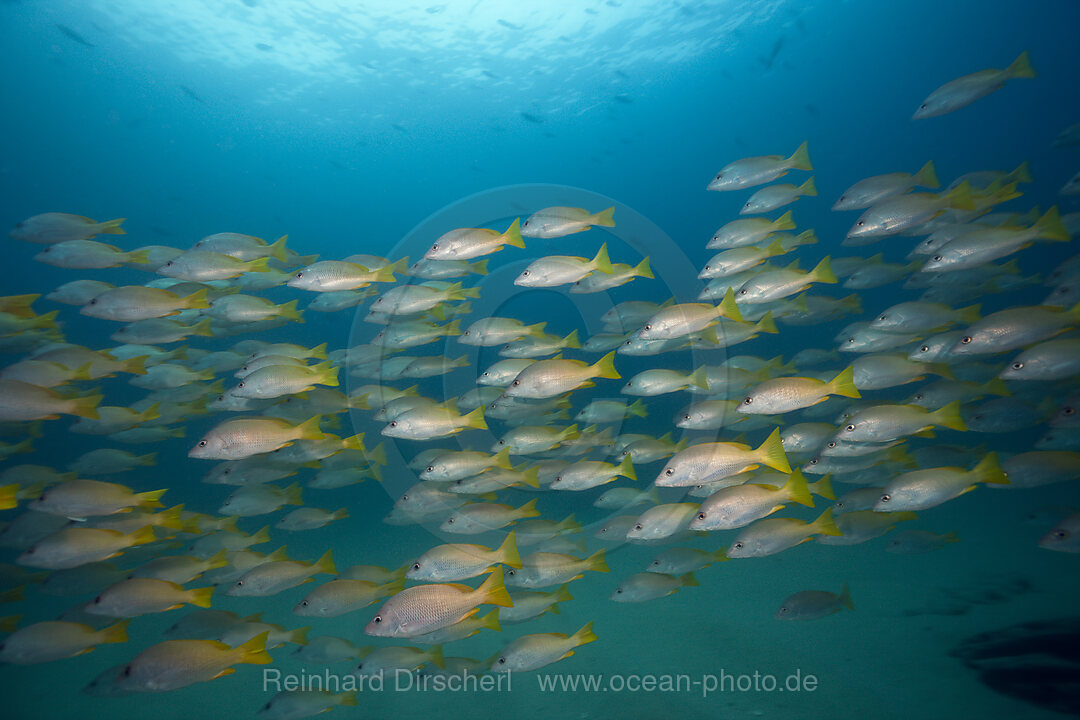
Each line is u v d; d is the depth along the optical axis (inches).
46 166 1168.8
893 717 140.9
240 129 1223.5
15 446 269.4
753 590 240.7
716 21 1072.2
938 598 208.1
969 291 273.7
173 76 1019.9
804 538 151.2
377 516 460.4
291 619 260.1
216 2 865.5
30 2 816.3
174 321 258.2
